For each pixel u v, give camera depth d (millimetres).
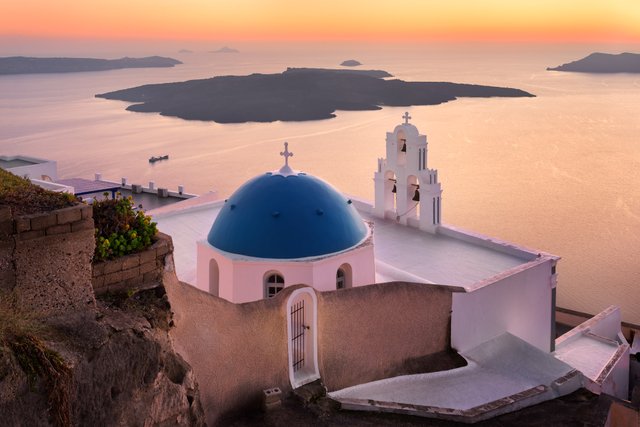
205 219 28766
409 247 25375
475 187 135500
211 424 13469
